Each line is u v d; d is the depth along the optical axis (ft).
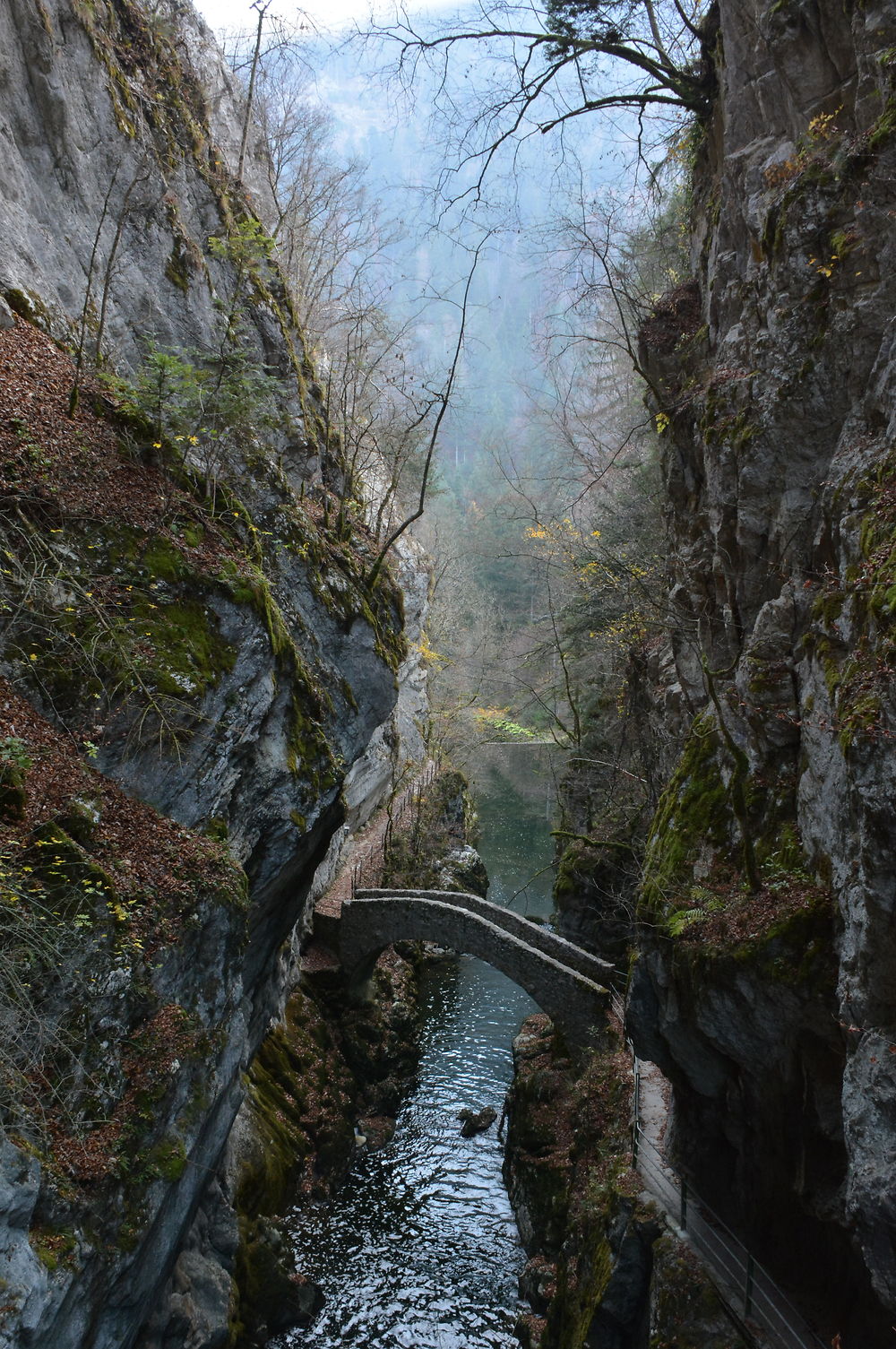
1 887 22.29
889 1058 23.73
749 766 36.32
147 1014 26.45
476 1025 81.71
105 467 33.35
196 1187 29.86
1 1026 21.24
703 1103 38.45
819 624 31.99
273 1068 59.57
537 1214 51.98
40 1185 20.95
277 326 52.90
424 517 144.56
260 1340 43.73
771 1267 34.63
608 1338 36.96
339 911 75.00
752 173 39.88
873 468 30.40
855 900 26.22
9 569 28.45
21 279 35.58
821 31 35.83
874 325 32.40
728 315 42.75
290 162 76.28
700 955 33.17
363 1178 59.47
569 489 97.40
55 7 39.34
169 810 31.45
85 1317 22.40
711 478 41.83
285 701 39.09
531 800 138.82
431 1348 45.52
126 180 43.04
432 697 128.88
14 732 26.81
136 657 30.37
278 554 43.32
